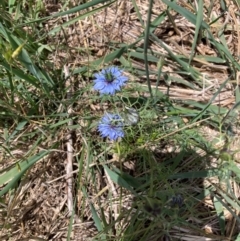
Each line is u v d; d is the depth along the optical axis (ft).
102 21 1.51
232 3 1.48
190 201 1.24
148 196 1.13
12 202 1.25
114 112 1.30
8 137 1.28
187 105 1.37
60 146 1.33
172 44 1.48
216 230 1.23
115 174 1.23
